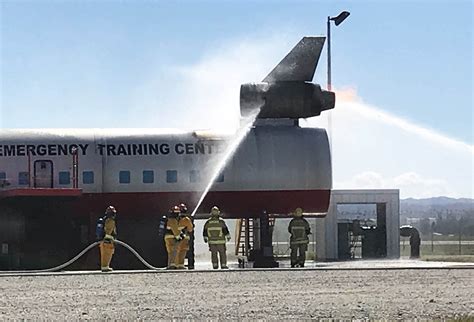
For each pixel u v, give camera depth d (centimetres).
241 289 2483
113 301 2195
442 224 16162
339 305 2077
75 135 4100
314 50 4178
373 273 3059
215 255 3750
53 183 4025
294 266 3906
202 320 1830
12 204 3931
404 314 1914
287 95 4131
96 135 4109
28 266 3912
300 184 4119
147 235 4025
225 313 1945
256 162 4103
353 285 2588
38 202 3934
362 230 5169
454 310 1978
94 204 4050
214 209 3775
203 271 3256
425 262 4594
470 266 3481
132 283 2719
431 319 1819
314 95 4153
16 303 2169
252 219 4259
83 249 3997
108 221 3447
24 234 3912
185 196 4088
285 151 4128
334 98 4175
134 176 4062
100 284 2692
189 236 3725
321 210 4169
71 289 2528
